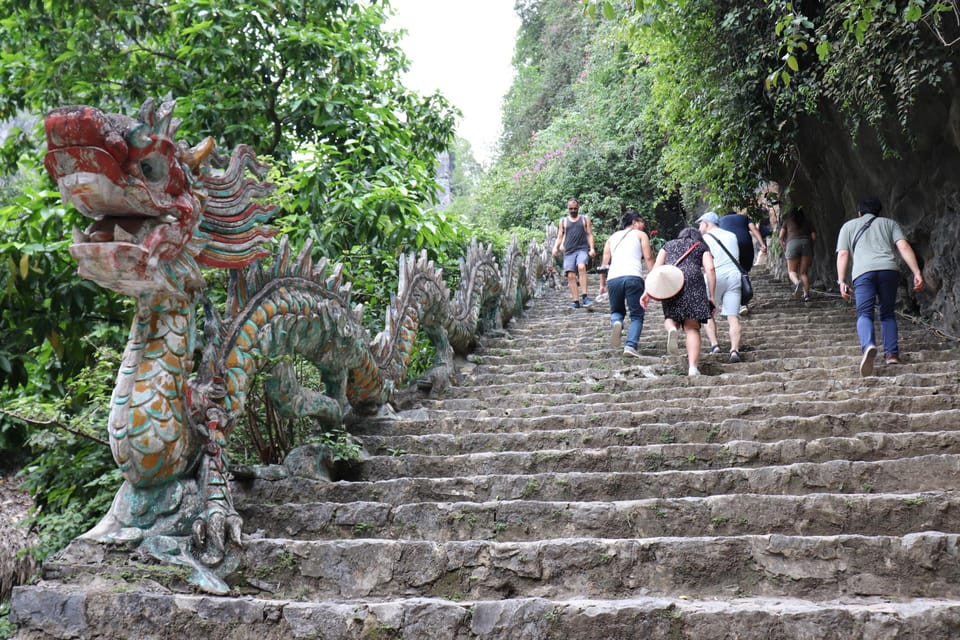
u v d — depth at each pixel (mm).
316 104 7875
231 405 3863
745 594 3209
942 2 6355
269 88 8141
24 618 3213
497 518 3850
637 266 8242
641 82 20125
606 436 5133
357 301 7684
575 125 22562
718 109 9969
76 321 5227
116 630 3168
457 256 10492
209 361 3828
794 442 4535
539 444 5184
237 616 3139
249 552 3557
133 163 3182
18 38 8180
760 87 9562
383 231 7262
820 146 9898
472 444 5258
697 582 3258
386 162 8164
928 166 7805
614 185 21391
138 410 3465
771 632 2773
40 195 5301
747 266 10453
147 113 3215
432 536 3877
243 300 4121
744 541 3297
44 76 8016
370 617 3051
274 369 4484
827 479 4066
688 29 9648
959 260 7391
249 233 3928
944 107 7168
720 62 9695
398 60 9648
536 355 8562
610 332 9617
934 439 4426
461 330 8070
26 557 5121
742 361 7523
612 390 6949
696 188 14906
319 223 7223
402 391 7031
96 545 3449
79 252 3199
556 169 21844
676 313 7156
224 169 3900
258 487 4398
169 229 3348
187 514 3564
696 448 4605
